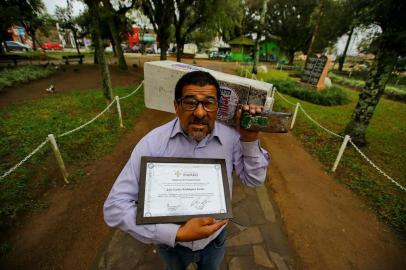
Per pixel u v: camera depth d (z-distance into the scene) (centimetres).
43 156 441
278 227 311
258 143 126
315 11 2186
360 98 573
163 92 295
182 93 113
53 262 250
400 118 905
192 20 1742
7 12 1459
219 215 111
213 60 3600
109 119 654
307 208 355
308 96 1105
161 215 103
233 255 263
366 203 376
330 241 297
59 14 2262
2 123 591
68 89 1063
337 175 452
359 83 1703
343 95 1145
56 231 289
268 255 267
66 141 499
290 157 523
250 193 377
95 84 1212
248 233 297
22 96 894
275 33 3628
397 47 486
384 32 500
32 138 506
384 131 737
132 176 114
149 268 244
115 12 1430
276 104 969
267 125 114
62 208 328
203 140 125
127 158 468
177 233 95
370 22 521
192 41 4081
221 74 250
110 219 107
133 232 101
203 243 142
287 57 4053
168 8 1386
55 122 607
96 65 1867
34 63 1756
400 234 317
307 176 446
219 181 116
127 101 849
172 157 113
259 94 187
